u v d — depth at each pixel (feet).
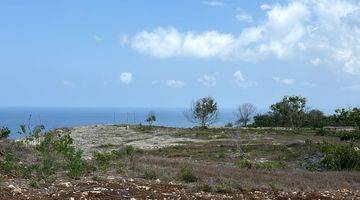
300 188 59.16
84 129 204.23
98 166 61.26
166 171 60.54
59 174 51.44
